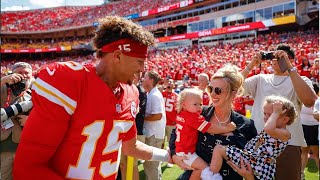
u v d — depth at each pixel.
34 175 1.39
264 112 2.57
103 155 1.62
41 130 1.39
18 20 61.53
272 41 28.14
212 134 2.32
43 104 1.40
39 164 1.41
